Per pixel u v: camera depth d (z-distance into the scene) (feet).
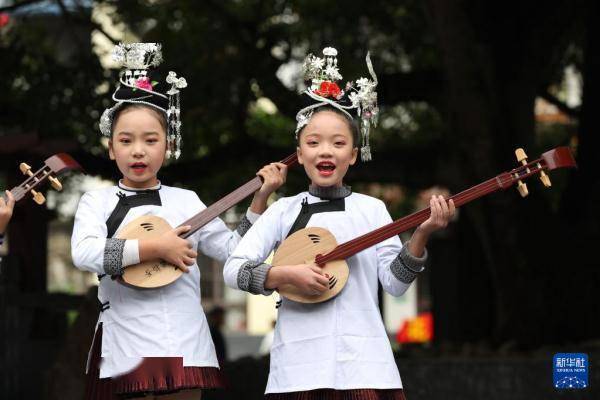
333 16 113.50
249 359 92.58
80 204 45.98
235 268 44.19
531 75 93.45
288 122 129.18
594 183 93.04
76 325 77.46
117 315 44.93
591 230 92.38
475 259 111.04
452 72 90.63
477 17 92.48
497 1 92.63
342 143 44.70
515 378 79.87
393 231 43.62
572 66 122.72
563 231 91.97
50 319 98.37
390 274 44.42
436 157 101.60
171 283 45.01
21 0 107.76
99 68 93.56
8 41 104.73
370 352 43.96
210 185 116.16
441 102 97.14
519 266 91.40
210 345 45.91
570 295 91.30
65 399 75.72
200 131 114.52
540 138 135.03
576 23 105.91
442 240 122.72
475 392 80.43
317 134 44.60
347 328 43.88
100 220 45.39
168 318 44.70
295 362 43.80
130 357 44.34
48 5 106.32
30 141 88.12
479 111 90.27
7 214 43.68
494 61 92.07
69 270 184.03
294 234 44.45
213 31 104.88
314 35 114.11
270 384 44.55
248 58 102.94
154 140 45.39
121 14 104.88
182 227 44.50
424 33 115.14
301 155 45.34
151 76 46.01
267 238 45.16
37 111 92.53
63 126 93.30
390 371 44.09
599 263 91.56
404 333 157.99
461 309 112.16
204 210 45.78
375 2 112.16
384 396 43.98
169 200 46.39
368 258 45.03
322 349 43.57
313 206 45.42
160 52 46.55
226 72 101.76
